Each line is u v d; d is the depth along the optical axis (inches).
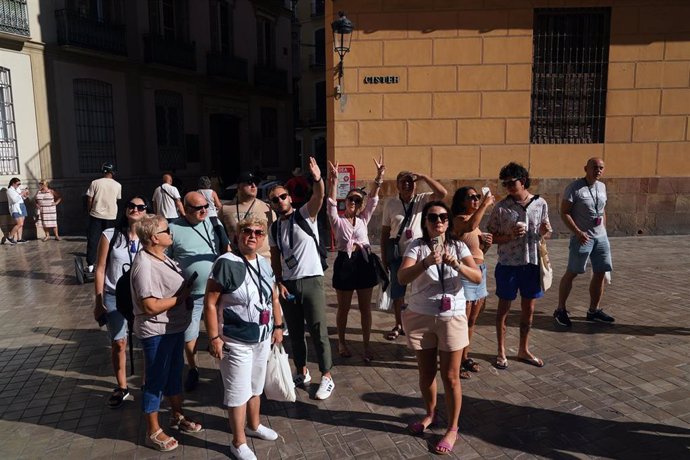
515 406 166.6
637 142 421.7
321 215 445.4
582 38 414.0
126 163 681.6
